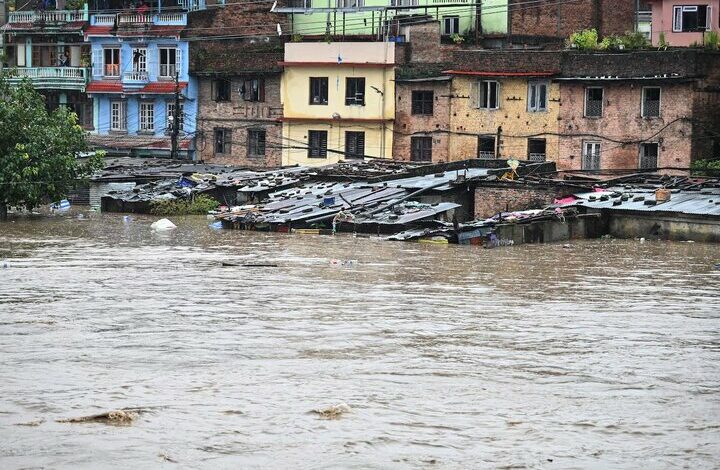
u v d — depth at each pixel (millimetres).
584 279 52094
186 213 83375
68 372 33062
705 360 35281
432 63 100062
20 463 25578
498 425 28594
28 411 29266
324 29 109875
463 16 104125
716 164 85938
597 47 94938
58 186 82188
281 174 88188
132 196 85812
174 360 34625
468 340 37812
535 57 93812
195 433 27719
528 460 26250
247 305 44031
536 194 75000
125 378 32500
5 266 55188
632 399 30875
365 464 25875
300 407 29844
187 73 108062
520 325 40500
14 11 117375
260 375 32938
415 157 100125
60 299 45156
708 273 54500
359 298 45906
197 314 42000
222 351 35875
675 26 96938
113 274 52406
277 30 108812
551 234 68312
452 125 97875
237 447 26828
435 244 65812
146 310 42750
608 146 91625
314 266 55688
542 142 94625
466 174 79500
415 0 105812
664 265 57406
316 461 26031
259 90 106000
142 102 110562
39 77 113062
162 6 111188
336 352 35875
